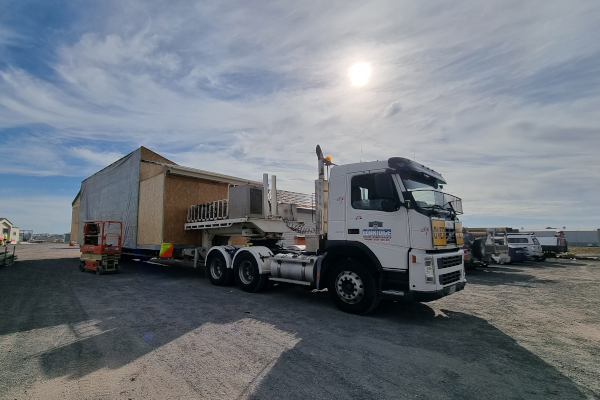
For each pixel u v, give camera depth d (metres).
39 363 3.72
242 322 5.39
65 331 4.87
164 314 5.86
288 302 6.95
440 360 3.93
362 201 6.02
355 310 5.93
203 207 10.14
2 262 13.41
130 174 11.88
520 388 3.26
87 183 16.22
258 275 7.79
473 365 3.81
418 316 6.01
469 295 8.26
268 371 3.54
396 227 5.57
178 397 2.98
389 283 5.71
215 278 8.96
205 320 5.48
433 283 5.14
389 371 3.59
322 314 5.98
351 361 3.85
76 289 8.33
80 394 3.02
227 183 11.96
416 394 3.09
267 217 8.99
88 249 11.52
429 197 5.84
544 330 5.27
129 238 11.51
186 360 3.82
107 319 5.52
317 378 3.39
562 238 24.53
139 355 3.96
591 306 7.06
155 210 10.37
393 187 5.70
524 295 8.32
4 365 3.67
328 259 6.49
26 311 6.06
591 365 3.87
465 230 13.89
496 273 13.62
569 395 3.13
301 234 8.62
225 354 4.01
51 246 36.75
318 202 6.86
